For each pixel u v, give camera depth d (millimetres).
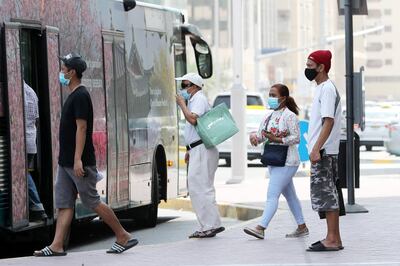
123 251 20391
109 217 20234
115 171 25016
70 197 20000
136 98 26594
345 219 25016
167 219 30844
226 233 23406
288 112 21906
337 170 19672
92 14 24156
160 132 28266
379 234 22172
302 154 42250
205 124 22625
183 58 30203
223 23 169875
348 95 26531
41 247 24094
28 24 21125
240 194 34938
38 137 21703
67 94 22625
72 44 23016
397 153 58344
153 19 28047
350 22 26719
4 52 20109
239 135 40750
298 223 22484
